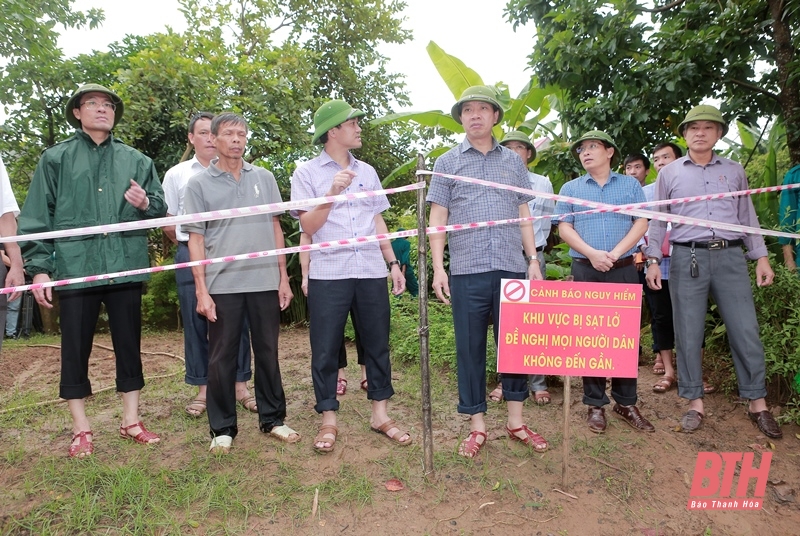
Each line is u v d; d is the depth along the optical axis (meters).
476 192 2.80
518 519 2.33
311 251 2.88
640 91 4.33
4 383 4.52
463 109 2.83
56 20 7.67
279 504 2.37
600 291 2.46
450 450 2.91
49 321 8.01
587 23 4.20
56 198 2.73
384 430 3.05
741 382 3.26
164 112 7.27
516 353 2.47
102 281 2.78
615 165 3.63
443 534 2.22
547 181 3.97
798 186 3.16
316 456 2.82
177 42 7.48
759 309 3.65
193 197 2.76
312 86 8.73
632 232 3.07
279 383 3.05
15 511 2.29
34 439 3.10
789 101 4.25
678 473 2.76
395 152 10.82
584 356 2.47
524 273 2.91
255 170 3.00
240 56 7.94
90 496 2.38
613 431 3.22
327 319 2.83
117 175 2.82
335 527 2.24
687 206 3.29
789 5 3.93
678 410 3.58
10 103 7.73
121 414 3.49
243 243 2.81
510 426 3.01
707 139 3.24
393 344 5.04
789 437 3.14
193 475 2.55
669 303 4.01
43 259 2.62
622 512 2.43
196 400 3.54
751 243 3.34
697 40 4.07
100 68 8.71
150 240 9.27
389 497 2.45
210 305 2.76
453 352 4.38
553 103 6.67
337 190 2.54
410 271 6.30
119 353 2.91
